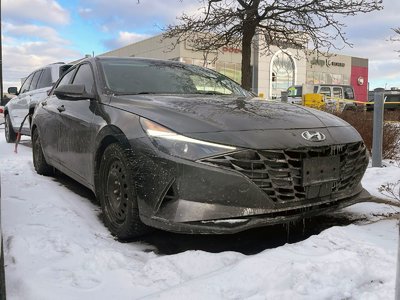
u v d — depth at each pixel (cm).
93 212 440
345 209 469
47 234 350
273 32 1185
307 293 253
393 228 388
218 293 255
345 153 366
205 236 385
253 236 388
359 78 5244
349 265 279
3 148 970
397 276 175
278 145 329
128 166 348
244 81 1102
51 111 546
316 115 392
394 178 589
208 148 318
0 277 212
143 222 340
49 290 265
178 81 479
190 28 1134
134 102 390
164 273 292
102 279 284
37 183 537
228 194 316
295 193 335
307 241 329
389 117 1117
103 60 489
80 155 450
